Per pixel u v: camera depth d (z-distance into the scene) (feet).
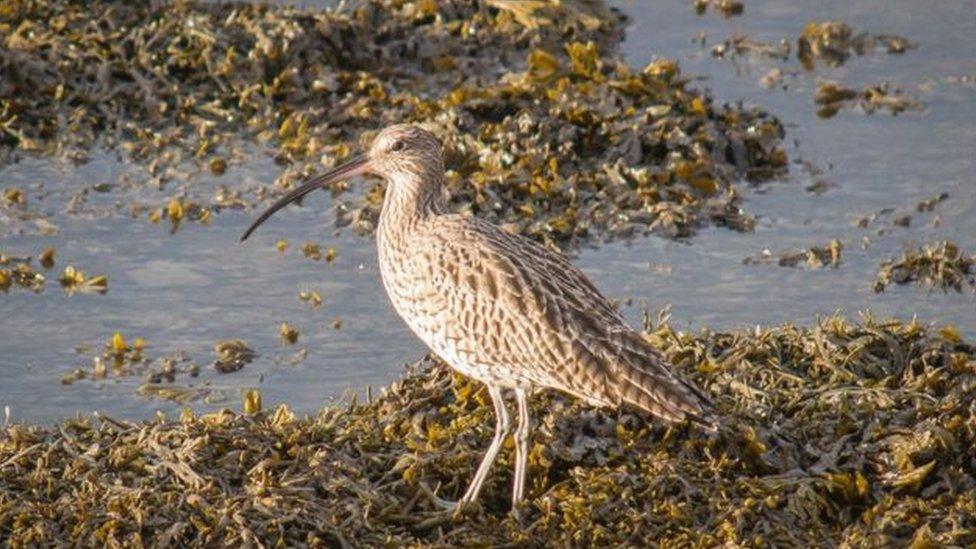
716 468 36.96
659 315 46.78
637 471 37.32
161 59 64.69
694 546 35.12
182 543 34.47
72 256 53.98
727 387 40.29
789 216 57.77
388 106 63.05
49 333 49.52
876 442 38.17
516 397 40.11
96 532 34.53
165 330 49.83
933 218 57.47
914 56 69.67
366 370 47.67
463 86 63.72
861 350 41.73
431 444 38.27
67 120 62.54
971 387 39.11
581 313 37.04
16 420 44.73
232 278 52.90
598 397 36.68
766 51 69.77
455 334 38.09
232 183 59.16
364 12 67.41
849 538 35.22
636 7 74.08
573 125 59.77
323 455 36.68
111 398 46.14
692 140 59.82
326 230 56.08
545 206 56.70
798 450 38.04
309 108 63.31
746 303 51.72
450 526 36.29
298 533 34.71
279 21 66.18
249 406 40.50
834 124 64.34
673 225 56.24
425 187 40.37
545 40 69.26
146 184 58.95
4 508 35.12
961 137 63.10
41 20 66.18
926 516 35.76
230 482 36.37
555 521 35.96
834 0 75.15
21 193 57.47
